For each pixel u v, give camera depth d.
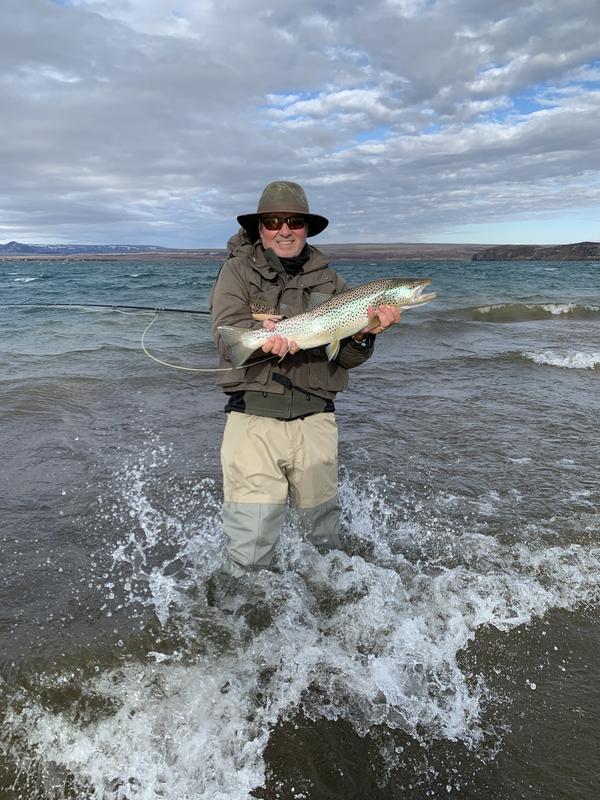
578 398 8.01
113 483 4.96
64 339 13.17
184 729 2.49
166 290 31.53
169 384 8.49
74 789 2.23
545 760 2.40
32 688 2.64
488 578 3.60
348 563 3.62
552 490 4.92
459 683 2.79
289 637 3.04
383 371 9.77
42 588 3.43
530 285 36.66
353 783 2.29
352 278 41.69
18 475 5.03
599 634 3.14
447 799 2.24
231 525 3.27
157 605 3.29
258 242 3.40
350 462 5.50
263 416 3.25
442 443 6.05
